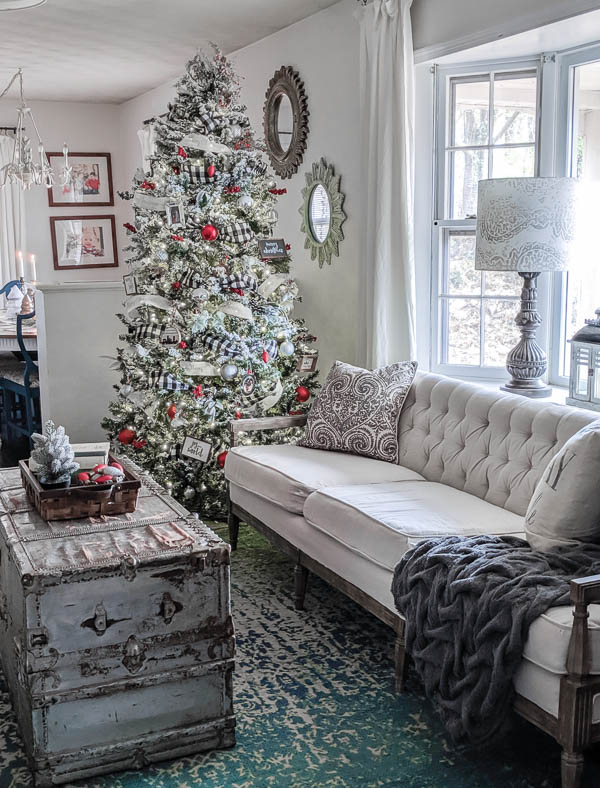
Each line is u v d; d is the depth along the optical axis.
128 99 8.21
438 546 2.54
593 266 3.87
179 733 2.37
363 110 4.31
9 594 2.51
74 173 8.46
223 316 4.39
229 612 2.41
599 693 2.03
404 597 2.52
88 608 2.24
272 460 3.67
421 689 2.74
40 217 8.37
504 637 2.15
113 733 2.31
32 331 5.83
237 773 2.31
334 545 3.05
